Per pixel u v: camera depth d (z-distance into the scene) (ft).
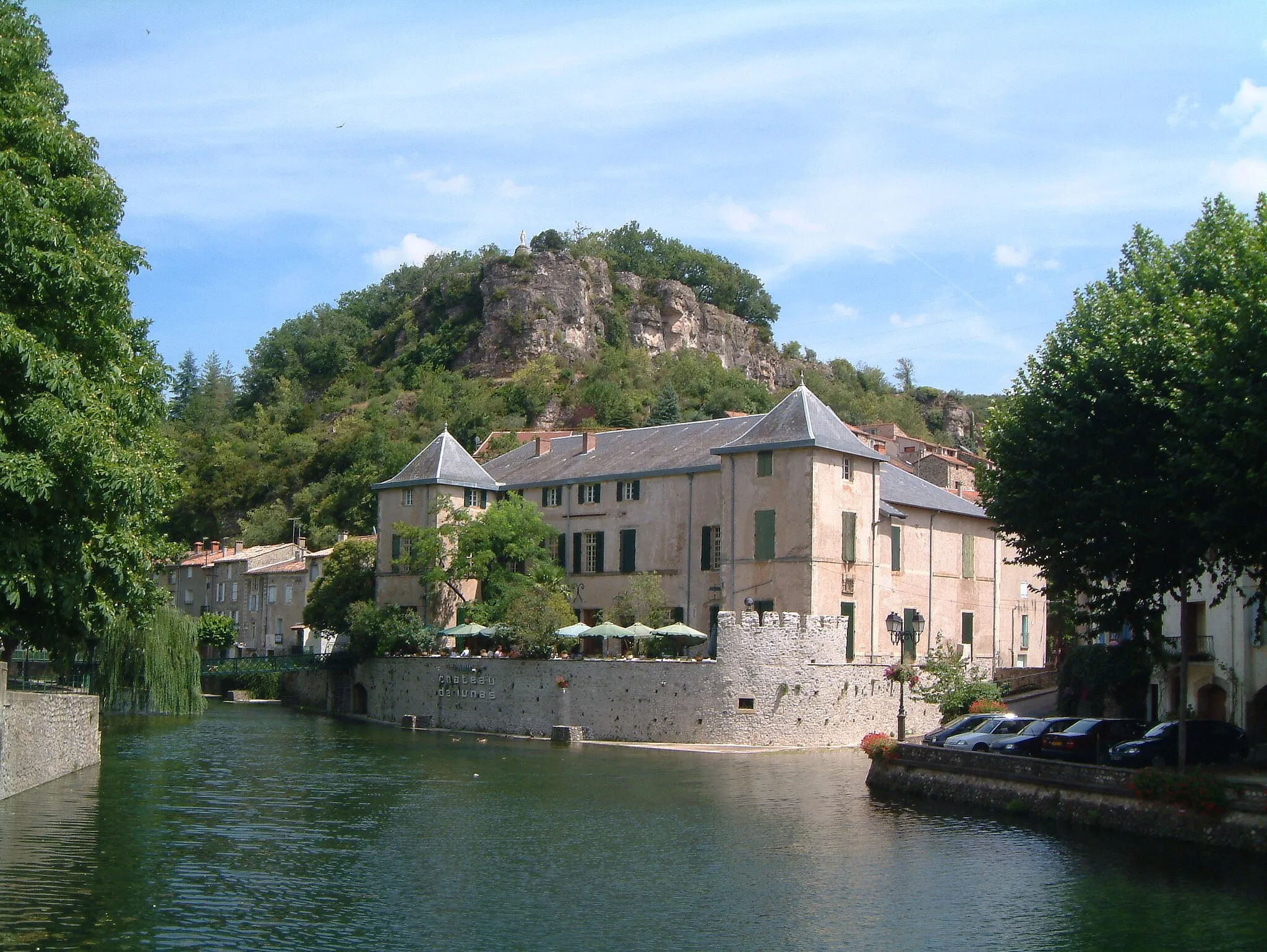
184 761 145.59
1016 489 120.37
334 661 235.81
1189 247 124.57
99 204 103.60
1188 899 80.89
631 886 83.66
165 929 69.56
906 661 193.06
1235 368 95.40
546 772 143.02
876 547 201.77
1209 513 97.71
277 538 409.90
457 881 84.07
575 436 254.68
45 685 142.82
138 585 115.55
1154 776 100.53
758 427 199.62
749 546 196.75
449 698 204.64
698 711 175.32
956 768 121.39
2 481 87.56
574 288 577.02
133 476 94.68
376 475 404.36
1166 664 125.29
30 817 100.07
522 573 222.28
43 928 68.59
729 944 70.33
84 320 100.22
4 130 98.32
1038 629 241.76
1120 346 115.24
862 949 69.77
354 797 120.57
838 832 104.32
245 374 629.51
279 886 80.89
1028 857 94.02
